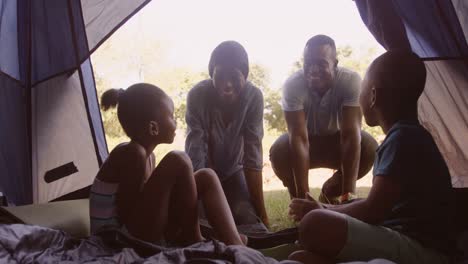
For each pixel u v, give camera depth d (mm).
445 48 2740
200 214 2768
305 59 2861
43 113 3049
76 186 3131
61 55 2984
